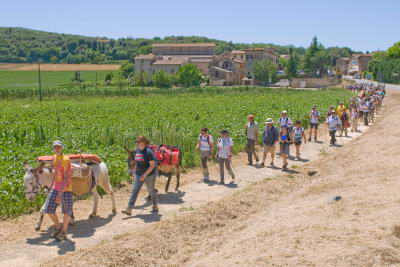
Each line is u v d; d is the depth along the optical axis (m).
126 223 10.44
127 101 54.00
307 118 30.17
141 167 10.80
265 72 119.00
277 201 12.40
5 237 9.43
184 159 17.11
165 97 65.56
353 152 17.86
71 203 9.38
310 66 147.12
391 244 7.49
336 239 7.75
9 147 19.42
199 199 12.56
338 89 85.69
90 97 64.25
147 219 10.72
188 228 10.02
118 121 30.20
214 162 17.69
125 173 14.78
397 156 15.54
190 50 145.12
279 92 77.75
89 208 11.70
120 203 12.24
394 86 82.94
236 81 124.12
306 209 10.06
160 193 13.30
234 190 13.56
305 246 7.62
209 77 119.50
